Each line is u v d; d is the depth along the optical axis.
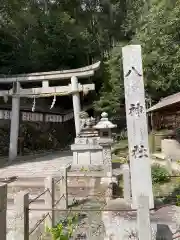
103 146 10.68
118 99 19.25
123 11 23.41
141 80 5.71
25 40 19.94
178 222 4.73
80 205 7.40
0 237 3.43
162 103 12.91
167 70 15.96
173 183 9.02
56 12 21.66
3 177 11.09
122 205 5.85
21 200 4.07
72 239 5.05
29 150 19.97
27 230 4.10
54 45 20.58
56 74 16.50
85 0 24.77
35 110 20.06
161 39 15.08
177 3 14.80
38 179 10.57
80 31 21.45
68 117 22.14
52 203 5.89
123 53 5.81
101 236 5.16
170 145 11.20
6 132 20.31
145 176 5.49
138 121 5.62
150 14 16.56
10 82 17.12
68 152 19.69
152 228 4.53
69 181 10.19
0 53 20.25
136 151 5.56
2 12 18.77
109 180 9.70
